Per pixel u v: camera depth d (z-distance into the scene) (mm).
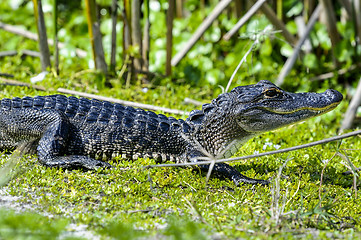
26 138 9203
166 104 13000
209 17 15484
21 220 5930
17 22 19469
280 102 8891
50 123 9000
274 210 7117
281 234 6523
